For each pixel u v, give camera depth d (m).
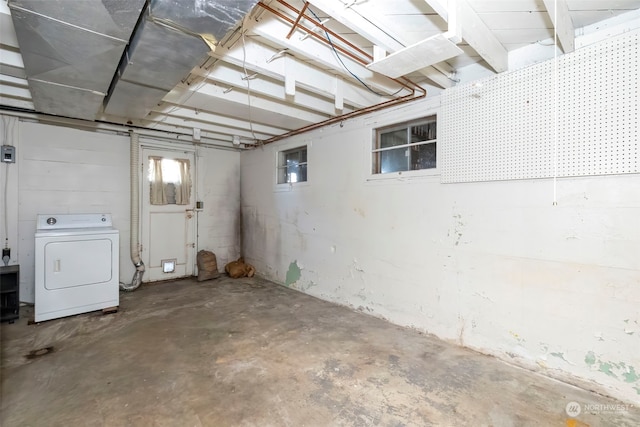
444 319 2.53
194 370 2.06
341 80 2.71
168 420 1.58
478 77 2.34
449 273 2.49
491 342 2.25
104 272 3.18
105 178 3.94
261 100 3.13
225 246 5.11
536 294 2.03
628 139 1.66
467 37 1.71
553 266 1.96
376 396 1.79
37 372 2.03
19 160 3.37
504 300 2.18
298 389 1.85
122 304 3.44
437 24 1.79
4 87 2.74
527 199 2.06
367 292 3.16
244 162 5.14
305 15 1.67
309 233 3.86
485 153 2.23
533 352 2.05
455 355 2.28
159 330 2.73
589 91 1.78
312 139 3.81
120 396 1.77
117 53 1.75
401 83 2.47
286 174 4.42
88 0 1.30
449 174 2.45
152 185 4.36
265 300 3.62
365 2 1.58
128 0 1.31
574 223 1.87
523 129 2.04
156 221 4.41
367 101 2.98
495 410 1.66
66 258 2.98
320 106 3.10
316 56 2.08
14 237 3.33
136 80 2.08
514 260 2.12
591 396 1.77
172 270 4.57
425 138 2.71
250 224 5.00
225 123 3.64
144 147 4.29
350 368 2.09
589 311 1.83
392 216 2.91
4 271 2.92
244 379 1.96
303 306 3.41
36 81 2.12
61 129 3.63
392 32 1.79
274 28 1.83
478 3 1.63
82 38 1.60
